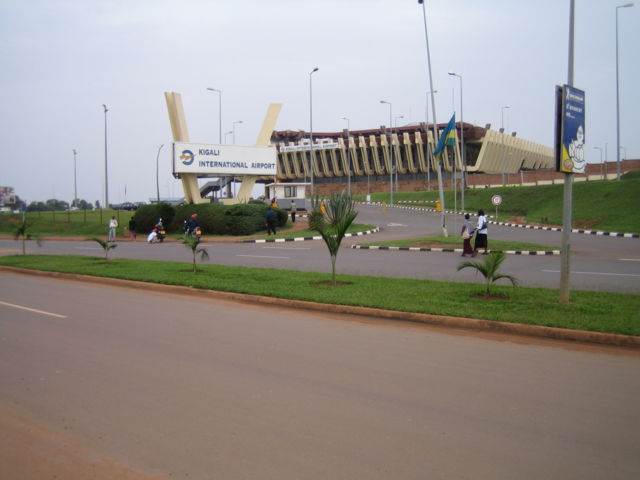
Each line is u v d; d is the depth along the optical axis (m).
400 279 14.05
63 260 20.53
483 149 79.25
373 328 9.12
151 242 34.59
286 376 6.32
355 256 22.14
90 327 9.16
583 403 5.42
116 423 4.93
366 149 85.56
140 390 5.84
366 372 6.49
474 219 46.16
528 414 5.11
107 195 62.72
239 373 6.45
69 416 5.12
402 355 7.31
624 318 8.84
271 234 34.31
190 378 6.25
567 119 9.93
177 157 38.22
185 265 18.38
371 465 4.08
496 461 4.15
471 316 9.23
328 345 7.88
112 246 19.59
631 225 36.62
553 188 51.69
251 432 4.70
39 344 7.92
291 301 11.25
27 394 5.73
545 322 8.66
